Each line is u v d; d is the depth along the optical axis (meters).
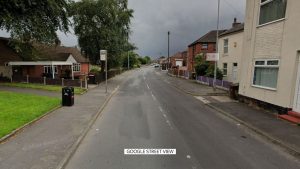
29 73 31.31
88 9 31.06
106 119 11.37
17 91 18.80
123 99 17.92
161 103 16.16
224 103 15.74
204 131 9.52
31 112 11.26
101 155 6.97
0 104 12.79
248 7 15.42
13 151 6.93
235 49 24.88
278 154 7.20
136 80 38.56
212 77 29.22
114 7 32.06
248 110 13.31
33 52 28.84
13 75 26.72
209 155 7.07
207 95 20.30
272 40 12.90
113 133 9.09
